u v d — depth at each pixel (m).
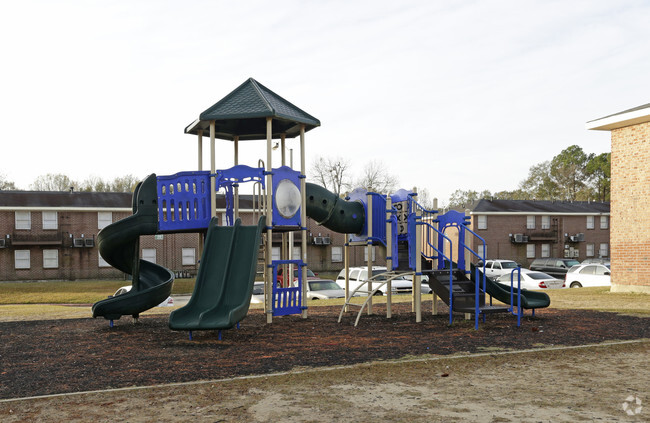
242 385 6.50
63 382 6.77
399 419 5.20
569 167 96.50
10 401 5.93
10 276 43.84
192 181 12.24
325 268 51.91
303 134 13.41
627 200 20.12
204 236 13.03
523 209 56.62
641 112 18.86
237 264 11.00
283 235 14.17
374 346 9.12
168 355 8.47
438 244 13.05
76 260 45.44
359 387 6.41
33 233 44.28
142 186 12.01
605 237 58.91
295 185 12.98
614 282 20.52
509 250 55.34
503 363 7.71
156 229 11.98
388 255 13.30
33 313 15.62
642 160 19.56
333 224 13.84
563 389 6.29
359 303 18.11
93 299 30.86
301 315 13.85
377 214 14.00
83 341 10.00
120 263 12.95
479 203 57.16
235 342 9.70
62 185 83.25
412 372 7.16
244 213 46.19
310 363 7.69
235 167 12.39
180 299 31.92
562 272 41.19
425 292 26.77
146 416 5.37
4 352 8.97
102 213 46.06
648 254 19.30
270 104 12.47
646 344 9.12
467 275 12.84
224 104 12.62
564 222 57.31
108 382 6.71
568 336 10.07
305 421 5.17
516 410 5.46
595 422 5.07
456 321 12.60
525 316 13.34
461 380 6.74
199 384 6.53
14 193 46.16
